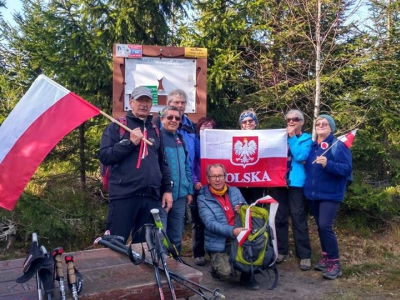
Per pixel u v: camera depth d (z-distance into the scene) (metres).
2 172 3.44
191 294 3.29
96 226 6.50
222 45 7.78
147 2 7.34
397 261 6.09
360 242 6.89
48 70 6.91
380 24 7.67
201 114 6.37
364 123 7.98
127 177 4.30
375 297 4.94
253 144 5.74
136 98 4.35
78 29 6.98
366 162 8.12
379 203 7.13
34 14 7.42
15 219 6.33
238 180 5.77
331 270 5.50
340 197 5.46
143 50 6.21
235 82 7.68
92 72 6.85
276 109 7.96
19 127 3.54
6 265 3.42
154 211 3.24
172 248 3.76
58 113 3.64
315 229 7.29
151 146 4.44
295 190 5.80
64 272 3.21
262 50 8.06
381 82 7.90
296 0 7.48
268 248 5.00
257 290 5.10
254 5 7.55
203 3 7.89
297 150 5.65
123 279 3.11
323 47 7.75
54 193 6.98
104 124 7.27
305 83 7.47
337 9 7.35
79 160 7.50
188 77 6.33
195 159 5.75
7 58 7.88
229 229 4.96
